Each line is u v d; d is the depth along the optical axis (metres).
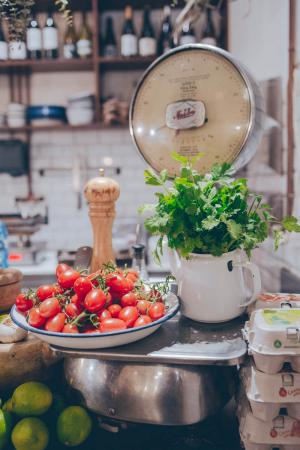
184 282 1.01
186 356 0.84
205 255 0.97
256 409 0.82
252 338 0.84
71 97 2.99
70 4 3.08
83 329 0.90
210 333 0.96
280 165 1.90
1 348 0.97
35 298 0.95
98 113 3.03
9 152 3.18
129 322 0.88
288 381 0.81
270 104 2.02
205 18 3.13
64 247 3.44
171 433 0.92
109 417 0.90
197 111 1.22
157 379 0.86
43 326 0.88
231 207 0.95
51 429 0.93
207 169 1.21
